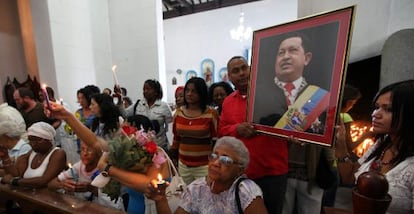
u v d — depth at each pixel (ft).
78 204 3.73
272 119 4.15
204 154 6.61
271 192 4.83
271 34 4.16
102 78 16.67
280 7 25.62
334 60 3.33
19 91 8.57
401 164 2.76
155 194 2.84
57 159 4.67
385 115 2.88
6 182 4.56
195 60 29.86
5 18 14.42
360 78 7.51
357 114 7.64
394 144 2.94
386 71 5.54
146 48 15.99
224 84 8.80
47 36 13.76
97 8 16.25
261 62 4.33
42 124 4.85
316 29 3.53
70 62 14.69
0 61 14.26
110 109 6.69
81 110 9.71
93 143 4.23
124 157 3.01
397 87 2.82
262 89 4.32
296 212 5.64
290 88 3.88
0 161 5.14
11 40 14.71
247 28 25.88
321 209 5.30
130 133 3.29
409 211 2.64
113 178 3.14
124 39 16.67
